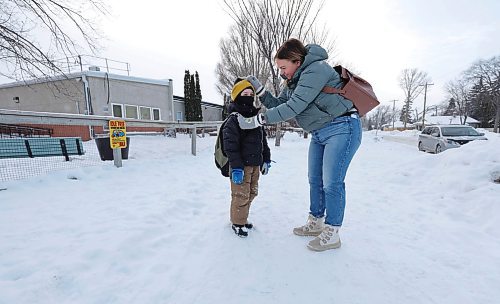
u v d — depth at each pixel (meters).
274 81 9.95
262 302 1.54
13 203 2.85
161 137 13.60
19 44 4.86
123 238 2.18
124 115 15.47
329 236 2.10
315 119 2.07
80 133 12.52
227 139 2.30
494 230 2.55
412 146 13.86
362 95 2.01
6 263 1.78
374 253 2.10
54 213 2.66
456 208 3.13
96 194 3.33
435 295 1.62
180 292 1.60
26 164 4.73
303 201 3.45
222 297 1.57
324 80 1.94
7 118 3.44
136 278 1.73
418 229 2.60
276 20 9.38
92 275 1.73
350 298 1.59
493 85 46.59
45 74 5.54
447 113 67.00
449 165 4.25
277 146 11.30
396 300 1.58
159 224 2.55
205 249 2.11
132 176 4.33
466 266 1.93
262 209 3.09
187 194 3.56
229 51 19.75
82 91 13.55
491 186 3.36
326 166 2.08
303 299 1.58
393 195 3.78
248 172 2.39
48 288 1.57
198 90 27.08
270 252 2.08
